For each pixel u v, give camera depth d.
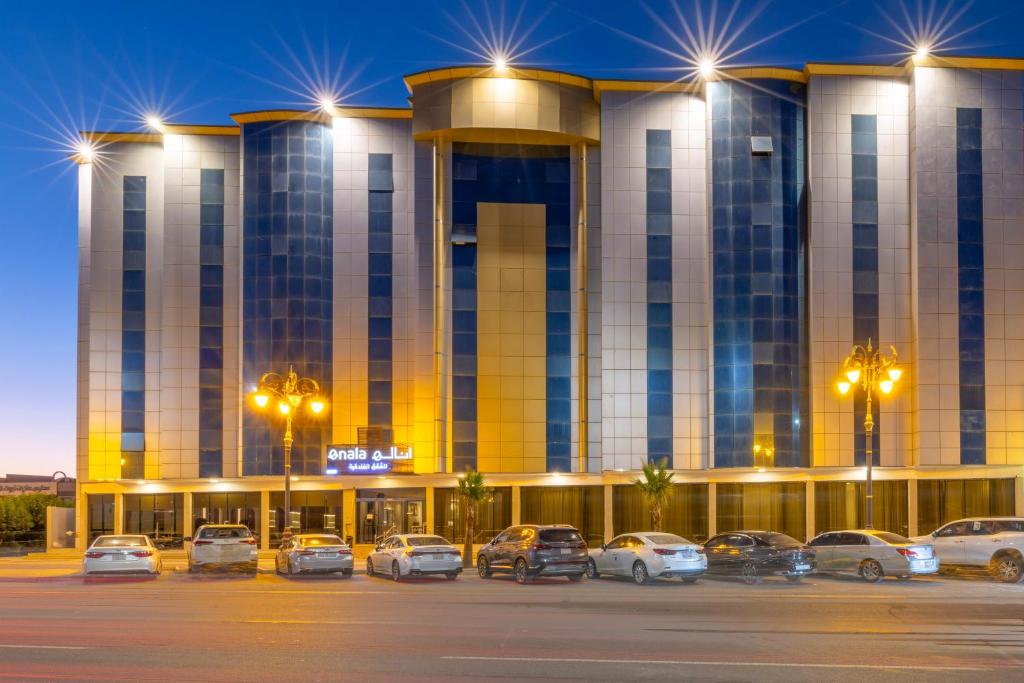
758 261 50.38
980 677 12.65
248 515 52.53
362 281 53.09
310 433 51.66
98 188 55.34
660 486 44.78
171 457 53.53
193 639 16.12
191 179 54.81
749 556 28.75
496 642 15.73
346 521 51.44
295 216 52.38
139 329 54.66
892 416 50.59
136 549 31.38
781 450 49.53
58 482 69.75
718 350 50.66
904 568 28.05
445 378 52.38
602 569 30.38
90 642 15.83
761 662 13.74
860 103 51.53
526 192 53.91
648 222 53.06
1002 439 49.81
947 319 50.25
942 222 50.56
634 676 12.73
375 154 53.75
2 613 20.34
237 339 54.12
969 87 51.09
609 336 52.47
